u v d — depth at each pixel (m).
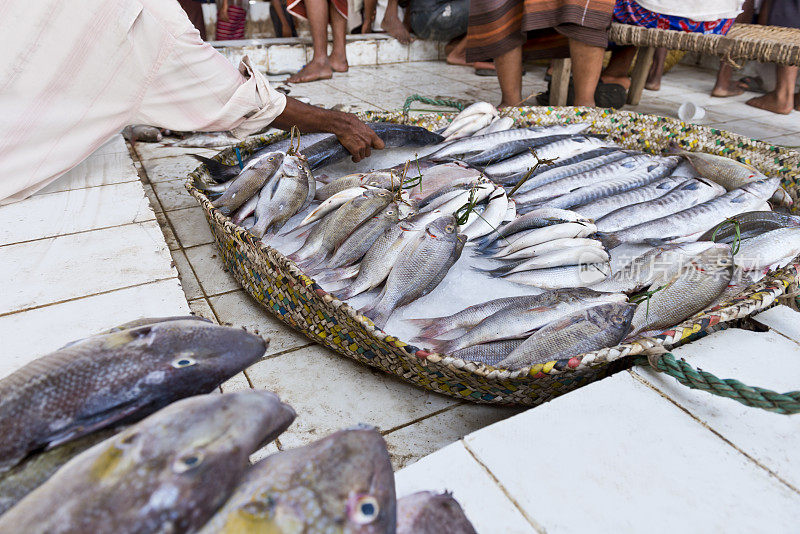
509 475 1.12
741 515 1.05
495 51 4.21
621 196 2.56
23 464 0.68
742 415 1.26
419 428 1.63
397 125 3.09
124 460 0.59
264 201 2.34
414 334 1.80
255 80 2.38
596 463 1.15
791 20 5.16
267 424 0.69
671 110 5.07
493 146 3.09
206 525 0.59
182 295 1.71
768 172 2.75
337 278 2.05
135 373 0.75
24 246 1.94
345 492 0.63
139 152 3.82
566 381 1.52
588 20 3.69
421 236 1.92
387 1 7.31
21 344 1.47
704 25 4.05
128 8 2.08
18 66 2.07
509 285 2.07
